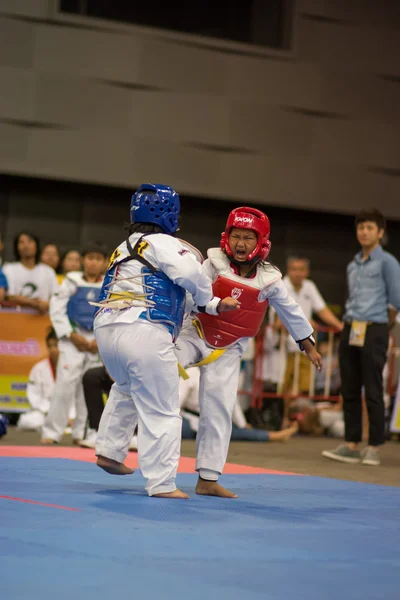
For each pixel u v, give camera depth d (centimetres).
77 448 849
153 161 1378
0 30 1294
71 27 1331
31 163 1311
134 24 1366
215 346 509
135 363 472
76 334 898
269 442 1089
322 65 1478
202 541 347
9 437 995
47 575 275
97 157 1347
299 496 532
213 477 505
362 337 841
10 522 369
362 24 1505
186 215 1434
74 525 369
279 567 305
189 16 1421
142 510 424
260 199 1442
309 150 1472
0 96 1295
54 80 1323
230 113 1421
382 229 859
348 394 862
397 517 456
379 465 834
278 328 1252
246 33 1452
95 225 1389
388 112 1526
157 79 1378
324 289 1514
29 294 1159
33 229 1353
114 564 295
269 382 1252
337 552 340
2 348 1145
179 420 482
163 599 252
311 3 1466
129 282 482
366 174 1511
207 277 484
